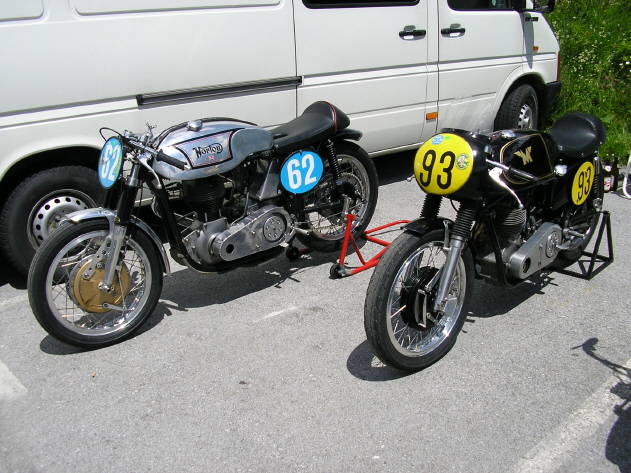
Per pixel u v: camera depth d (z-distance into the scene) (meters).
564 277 3.95
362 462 2.44
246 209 3.70
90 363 3.22
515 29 6.31
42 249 3.10
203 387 2.97
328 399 2.84
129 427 2.71
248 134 3.54
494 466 2.39
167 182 3.64
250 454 2.51
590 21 9.16
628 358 3.07
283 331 3.45
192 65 4.31
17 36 3.68
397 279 2.74
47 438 2.67
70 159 4.11
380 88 5.36
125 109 4.14
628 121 7.56
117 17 3.97
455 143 2.73
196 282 4.13
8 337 3.53
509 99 6.49
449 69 5.83
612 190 5.59
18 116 3.79
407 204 5.52
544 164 3.18
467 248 2.99
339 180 4.12
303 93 4.92
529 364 3.04
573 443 2.50
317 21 4.84
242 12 4.44
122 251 3.37
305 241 4.21
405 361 2.88
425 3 5.46
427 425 2.63
